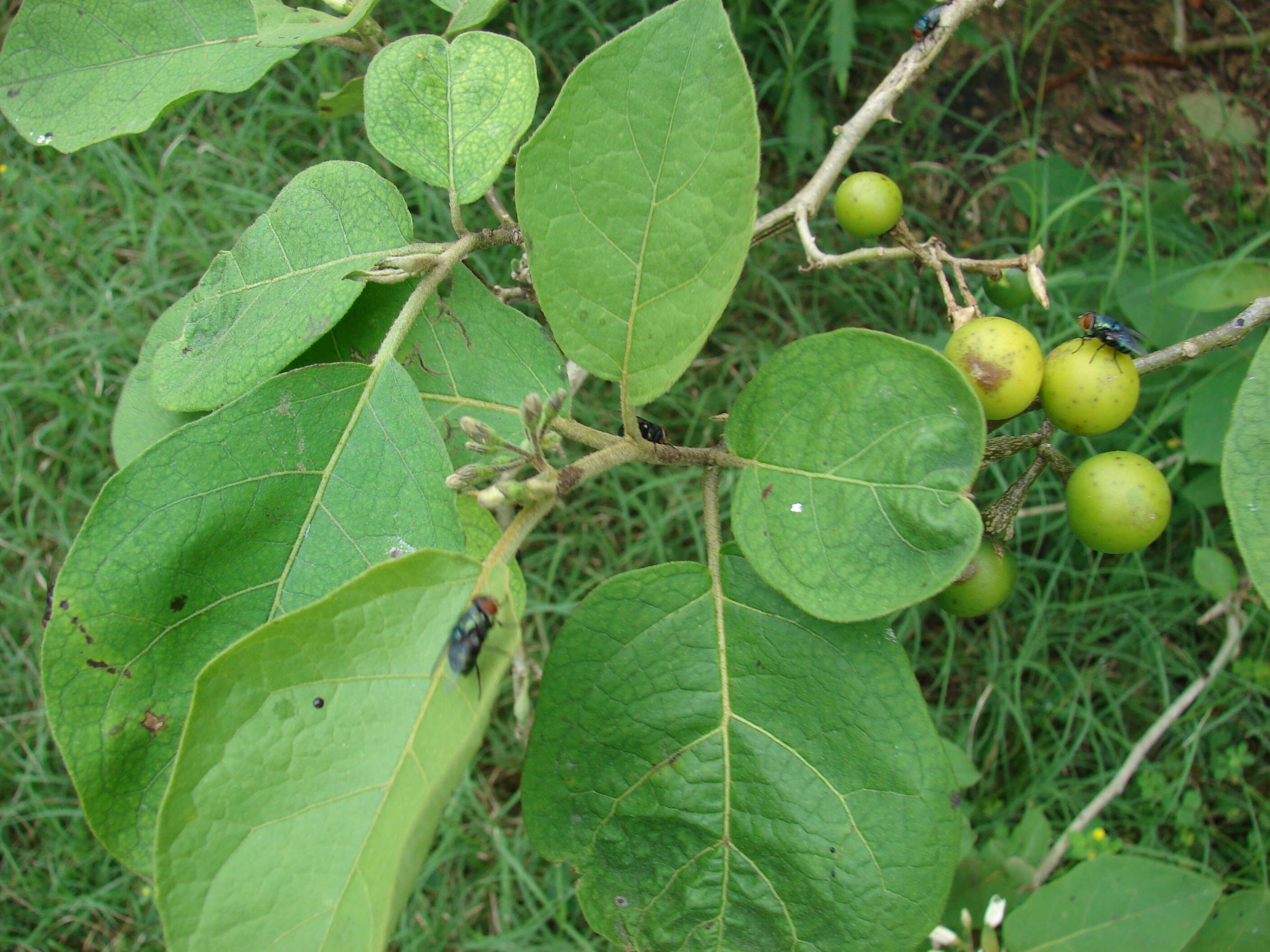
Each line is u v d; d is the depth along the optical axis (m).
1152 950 0.21
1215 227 0.35
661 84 0.14
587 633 0.16
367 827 0.13
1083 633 0.33
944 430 0.14
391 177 0.38
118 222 0.39
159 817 0.13
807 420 0.15
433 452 0.15
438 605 0.14
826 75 0.38
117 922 0.34
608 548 0.35
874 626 0.16
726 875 0.16
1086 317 0.17
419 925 0.32
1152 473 0.17
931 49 0.22
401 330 0.16
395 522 0.15
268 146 0.39
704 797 0.16
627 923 0.16
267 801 0.13
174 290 0.38
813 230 0.37
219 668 0.13
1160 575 0.32
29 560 0.36
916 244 0.21
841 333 0.15
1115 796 0.28
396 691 0.13
